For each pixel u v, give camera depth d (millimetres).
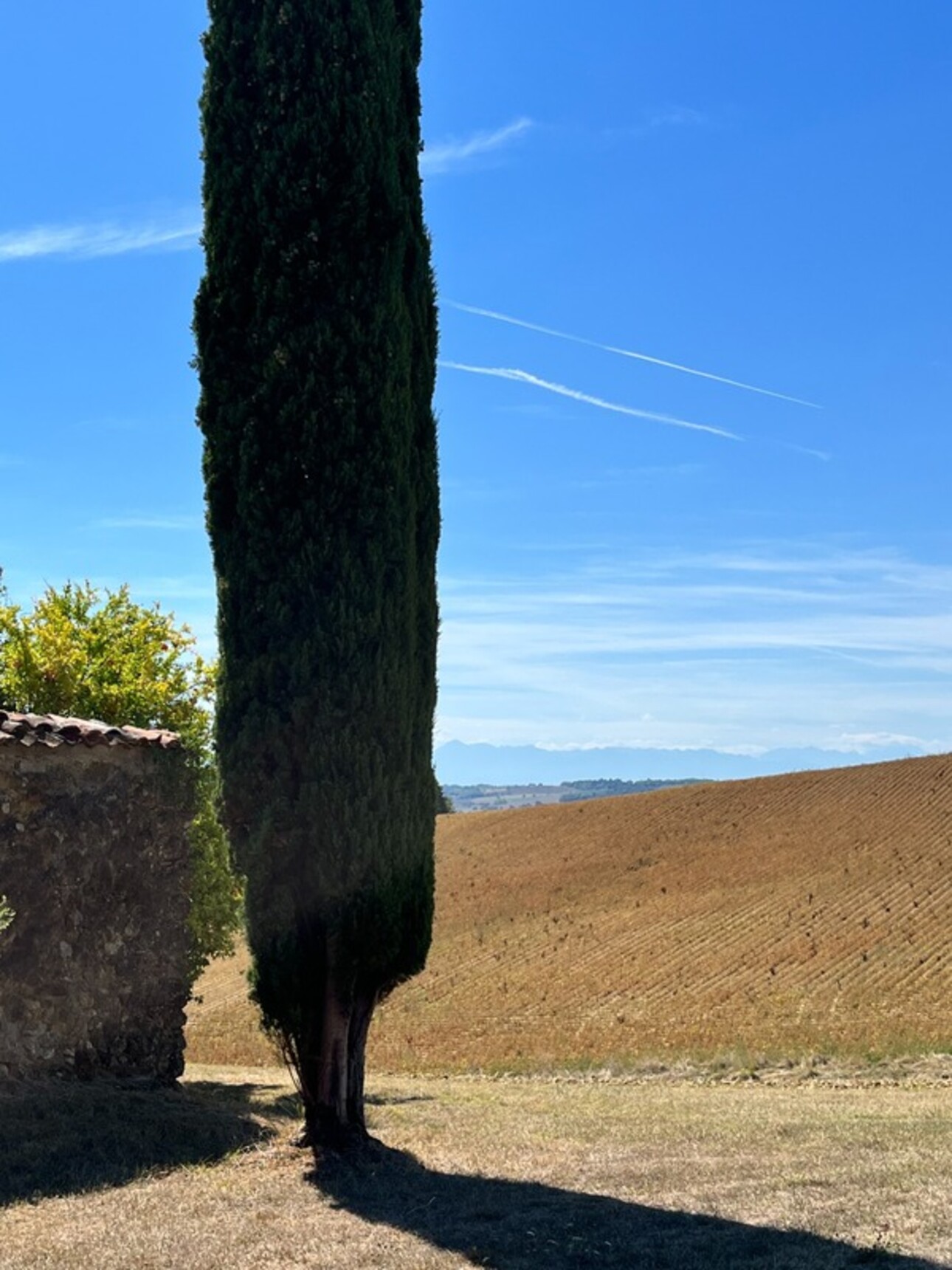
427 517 10898
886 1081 20375
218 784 10203
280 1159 9883
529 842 63219
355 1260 7047
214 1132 10953
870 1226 7445
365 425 10117
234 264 10375
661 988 35625
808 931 40344
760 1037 28656
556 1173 9266
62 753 12273
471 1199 8445
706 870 51500
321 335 10086
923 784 58812
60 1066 11961
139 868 13094
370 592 9977
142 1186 9117
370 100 10422
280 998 9930
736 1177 8914
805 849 51938
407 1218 8023
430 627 10789
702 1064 23172
